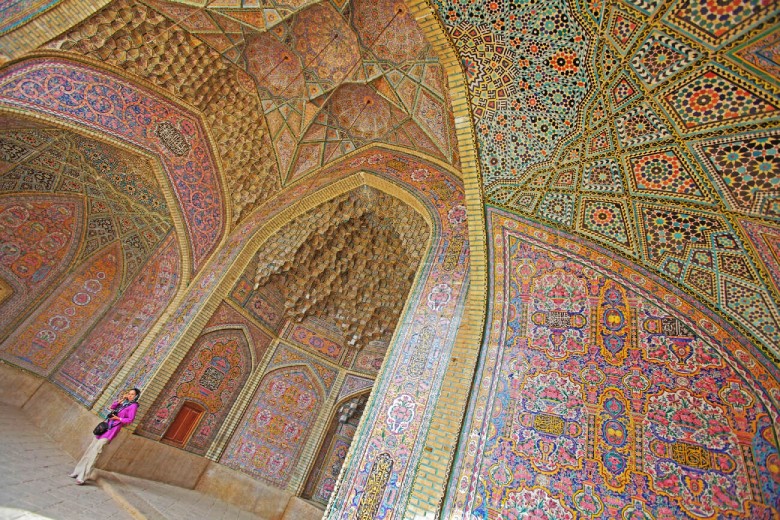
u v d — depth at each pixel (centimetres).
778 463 246
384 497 329
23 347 635
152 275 700
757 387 271
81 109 510
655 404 297
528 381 347
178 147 607
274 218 658
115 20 476
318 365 727
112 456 491
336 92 618
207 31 529
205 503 546
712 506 253
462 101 362
